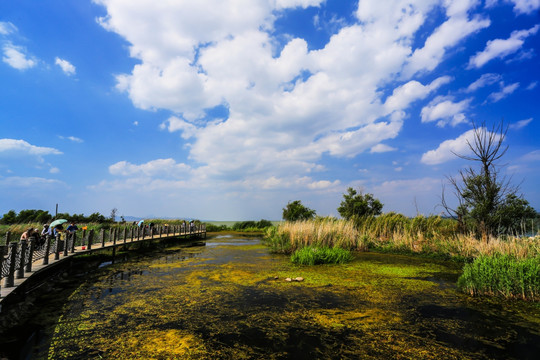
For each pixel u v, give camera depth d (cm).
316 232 1298
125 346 350
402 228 1467
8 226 1603
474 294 581
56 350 342
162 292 596
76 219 2423
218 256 1138
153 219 3212
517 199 1083
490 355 328
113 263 980
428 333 389
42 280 716
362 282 682
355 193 2006
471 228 1152
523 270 565
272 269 849
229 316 452
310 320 435
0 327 411
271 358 320
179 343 358
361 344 354
